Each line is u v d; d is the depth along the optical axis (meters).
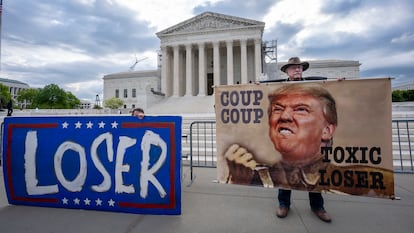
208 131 9.60
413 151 6.64
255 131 3.68
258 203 3.74
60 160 3.68
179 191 3.37
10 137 3.81
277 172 3.54
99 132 3.65
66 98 57.78
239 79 41.41
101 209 3.53
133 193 3.47
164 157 3.46
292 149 3.50
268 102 3.63
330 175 3.33
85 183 3.59
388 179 3.12
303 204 3.69
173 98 37.75
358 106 3.26
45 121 3.77
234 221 3.12
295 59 3.72
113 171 3.55
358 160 3.24
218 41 37.97
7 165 3.77
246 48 37.84
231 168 3.76
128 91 57.22
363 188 3.21
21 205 3.73
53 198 3.65
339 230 2.86
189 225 3.03
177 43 39.47
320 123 3.40
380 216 3.22
